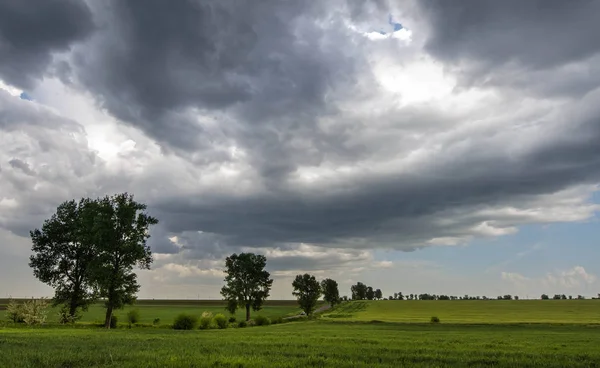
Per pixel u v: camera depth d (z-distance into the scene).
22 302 67.94
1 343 24.88
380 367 16.73
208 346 25.03
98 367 15.42
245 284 111.31
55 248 74.56
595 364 19.41
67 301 74.44
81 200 77.12
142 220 71.31
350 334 44.28
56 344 24.55
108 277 65.81
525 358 21.42
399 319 103.81
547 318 106.88
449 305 193.38
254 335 41.16
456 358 20.56
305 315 140.00
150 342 27.88
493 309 160.38
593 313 131.88
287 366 16.39
